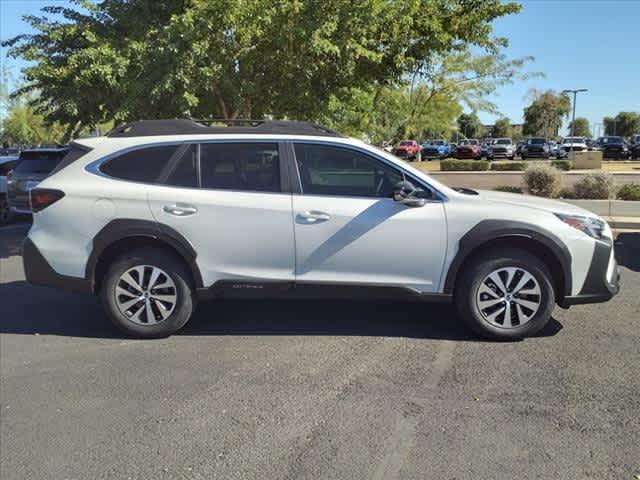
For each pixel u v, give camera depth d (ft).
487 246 15.84
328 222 15.66
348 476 9.70
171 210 15.75
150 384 13.44
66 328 17.57
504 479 9.55
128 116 31.58
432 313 18.72
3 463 10.26
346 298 16.21
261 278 16.01
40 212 16.20
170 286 16.20
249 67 30.73
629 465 9.95
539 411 11.90
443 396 12.63
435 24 32.45
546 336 16.42
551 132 217.15
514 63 78.48
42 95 34.01
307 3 27.99
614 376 13.57
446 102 84.94
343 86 32.37
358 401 12.44
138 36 29.63
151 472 9.93
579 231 15.55
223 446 10.70
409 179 15.96
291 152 16.07
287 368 14.29
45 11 33.99
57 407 12.35
